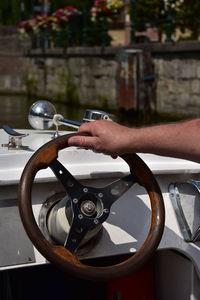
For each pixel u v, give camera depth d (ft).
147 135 5.86
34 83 63.82
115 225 7.00
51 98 57.26
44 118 8.36
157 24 39.11
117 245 6.98
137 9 40.24
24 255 6.58
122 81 37.78
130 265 6.36
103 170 7.09
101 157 7.32
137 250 6.82
